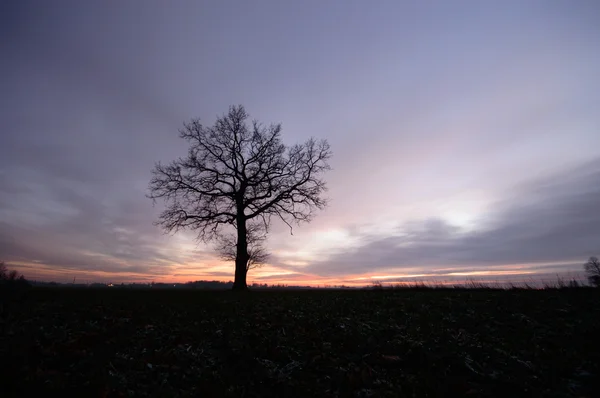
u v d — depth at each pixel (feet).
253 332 22.56
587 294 34.47
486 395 13.84
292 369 16.37
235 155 81.82
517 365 16.70
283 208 80.84
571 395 13.50
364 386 14.87
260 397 13.84
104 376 14.38
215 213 77.71
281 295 48.60
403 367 17.03
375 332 23.22
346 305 36.11
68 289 43.39
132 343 19.39
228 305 35.01
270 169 82.33
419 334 22.67
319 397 13.88
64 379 13.89
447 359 17.56
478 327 24.39
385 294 47.14
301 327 24.58
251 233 80.53
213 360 17.40
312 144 82.53
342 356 18.22
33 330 19.58
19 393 12.41
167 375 15.25
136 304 32.45
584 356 17.52
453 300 36.73
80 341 18.81
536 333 22.26
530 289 42.39
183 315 28.02
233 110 83.10
